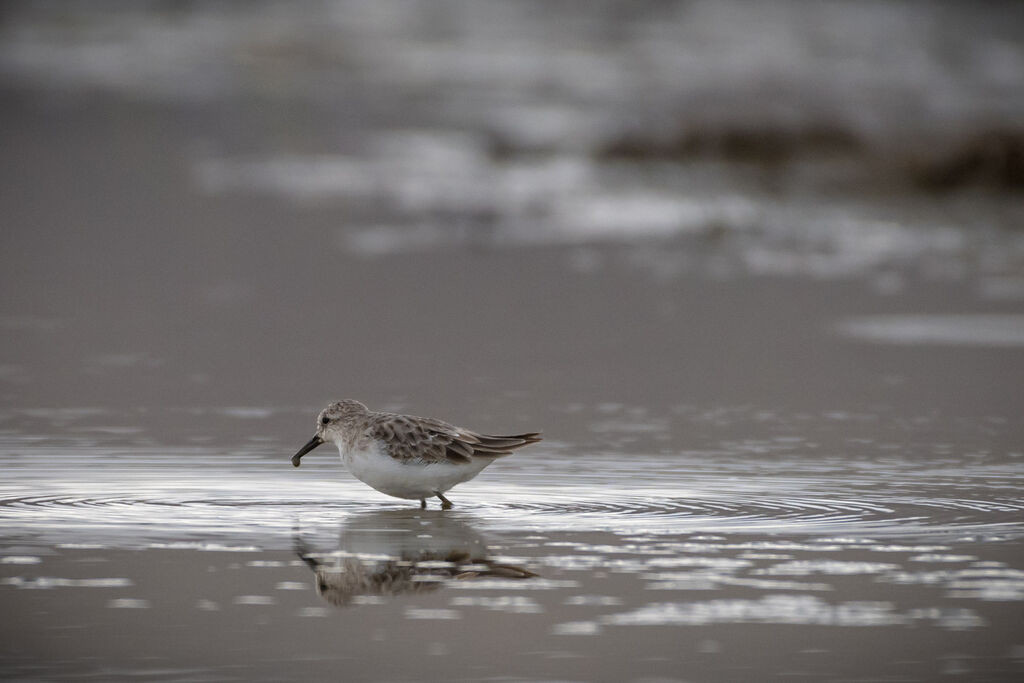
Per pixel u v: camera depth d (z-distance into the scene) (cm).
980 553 935
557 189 3372
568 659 747
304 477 1181
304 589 854
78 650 757
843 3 7550
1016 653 757
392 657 749
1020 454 1287
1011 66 5878
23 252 2650
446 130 4769
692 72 5762
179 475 1180
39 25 6962
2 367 1716
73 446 1295
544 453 1285
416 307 2166
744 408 1512
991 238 2764
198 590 852
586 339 1927
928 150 3322
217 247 2722
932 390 1609
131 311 2119
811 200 3162
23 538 961
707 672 731
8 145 4350
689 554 932
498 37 6975
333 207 3238
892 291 2273
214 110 5266
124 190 3503
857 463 1244
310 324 2028
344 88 5788
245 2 7662
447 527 1003
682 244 2734
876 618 806
